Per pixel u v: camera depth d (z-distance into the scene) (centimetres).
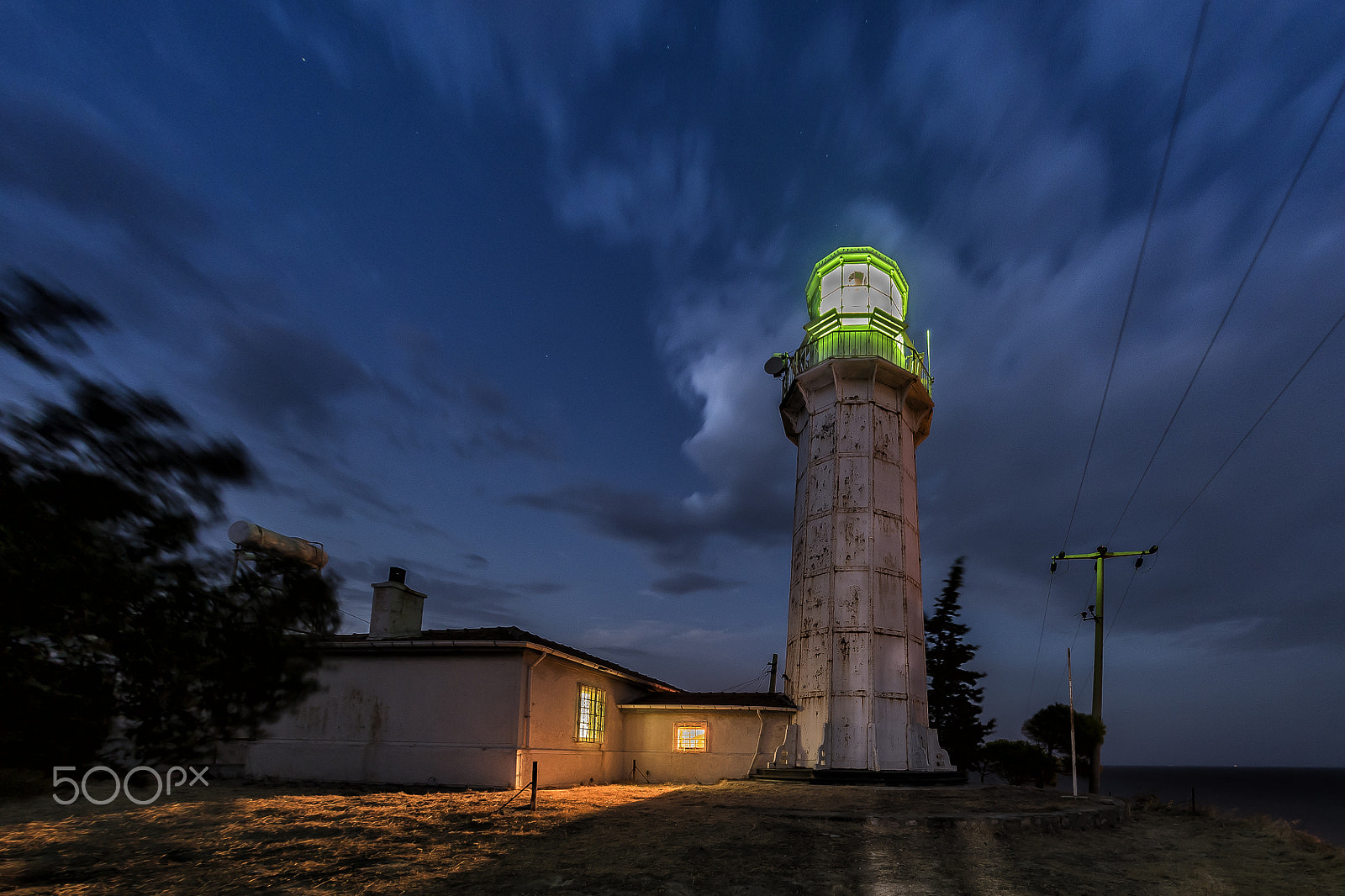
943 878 839
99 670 351
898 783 2055
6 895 627
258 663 404
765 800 1506
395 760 1692
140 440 350
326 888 689
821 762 2169
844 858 920
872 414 2606
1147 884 865
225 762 1752
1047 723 2550
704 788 1866
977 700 3222
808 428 2744
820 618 2388
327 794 1442
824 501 2548
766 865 861
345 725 1753
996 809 1398
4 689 320
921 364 2834
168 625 362
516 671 1681
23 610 318
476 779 1630
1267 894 848
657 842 977
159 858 786
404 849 888
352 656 1798
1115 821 1475
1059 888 816
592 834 1036
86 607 331
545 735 1759
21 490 317
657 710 2300
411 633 1900
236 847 863
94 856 778
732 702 2325
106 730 360
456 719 1688
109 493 339
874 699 2220
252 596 404
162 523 357
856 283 2948
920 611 2527
